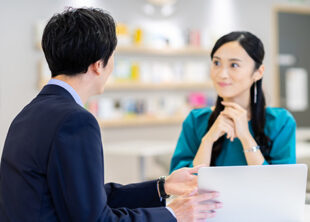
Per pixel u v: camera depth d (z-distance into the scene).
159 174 4.78
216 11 5.00
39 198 0.89
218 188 1.06
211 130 1.52
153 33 4.54
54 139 0.88
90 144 0.89
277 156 1.54
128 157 4.61
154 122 4.52
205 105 4.86
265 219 1.10
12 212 0.93
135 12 4.57
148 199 1.27
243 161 1.56
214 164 1.60
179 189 1.24
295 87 5.50
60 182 0.87
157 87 4.56
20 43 4.00
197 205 1.04
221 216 1.08
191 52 4.71
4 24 3.94
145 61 4.68
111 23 1.04
